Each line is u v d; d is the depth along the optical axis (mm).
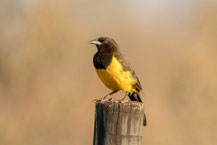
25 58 18109
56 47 18406
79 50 18734
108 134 7328
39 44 18328
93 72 18016
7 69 17750
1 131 14883
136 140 7340
